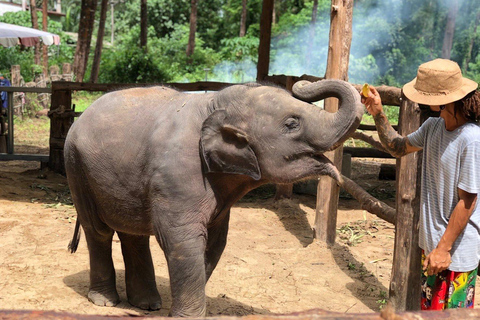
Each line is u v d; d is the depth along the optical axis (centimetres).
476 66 2738
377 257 595
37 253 544
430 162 297
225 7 4172
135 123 366
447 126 287
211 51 3384
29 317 166
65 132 938
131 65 2608
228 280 500
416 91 287
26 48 2862
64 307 412
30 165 1080
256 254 582
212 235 386
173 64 2877
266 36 1022
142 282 424
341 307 450
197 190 338
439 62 282
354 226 718
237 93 334
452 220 278
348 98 304
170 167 338
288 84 752
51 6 4534
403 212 410
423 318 173
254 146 326
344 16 603
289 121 318
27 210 704
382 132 325
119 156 366
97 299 422
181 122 346
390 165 995
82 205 405
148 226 376
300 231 688
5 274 479
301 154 316
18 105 1755
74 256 542
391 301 420
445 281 292
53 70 2122
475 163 272
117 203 376
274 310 436
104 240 418
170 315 350
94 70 2536
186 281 342
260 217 739
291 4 3938
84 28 2488
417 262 407
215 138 331
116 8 5534
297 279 513
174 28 4069
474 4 2950
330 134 304
